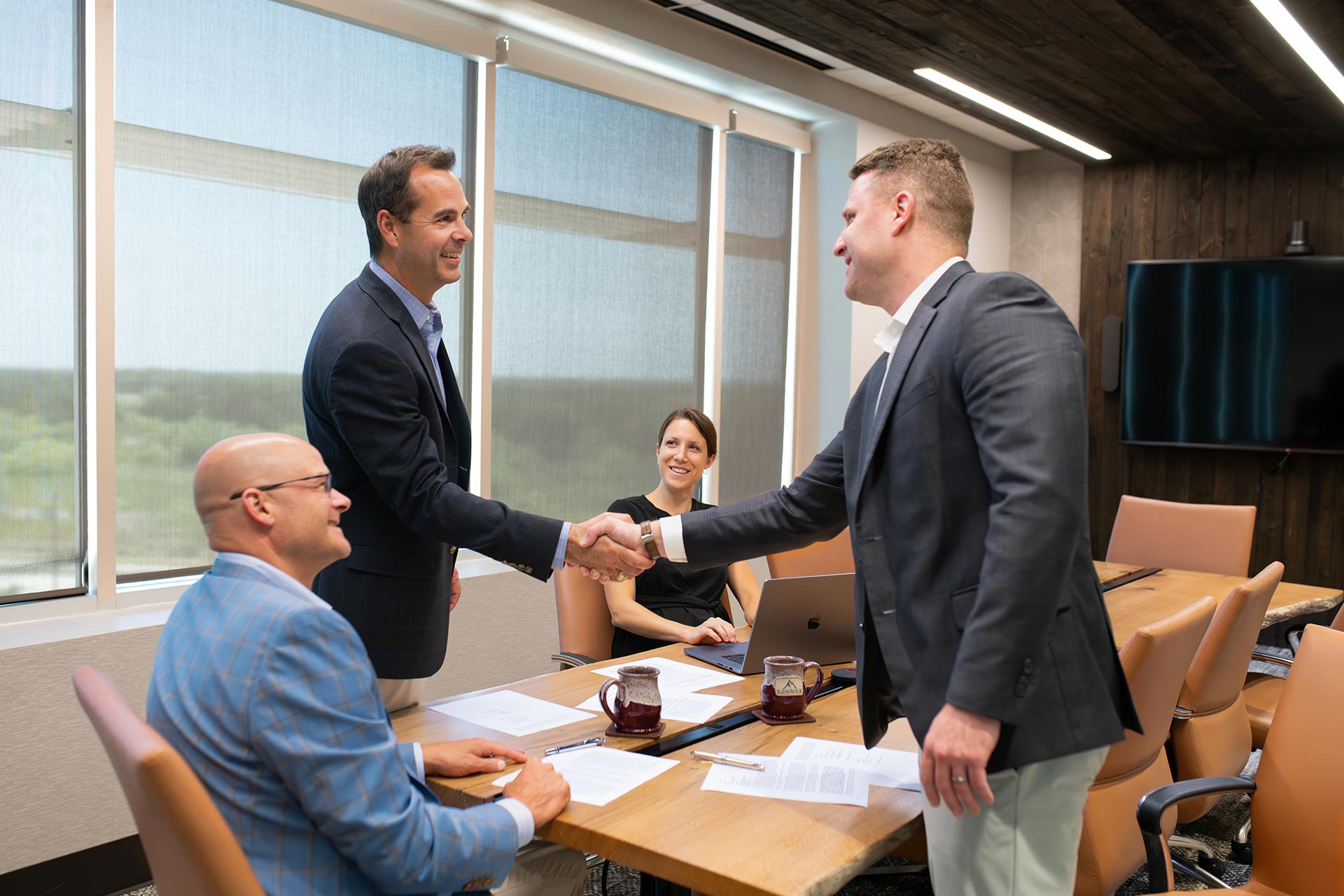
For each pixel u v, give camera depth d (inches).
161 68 123.8
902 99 223.8
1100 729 54.5
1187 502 248.1
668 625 109.0
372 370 77.2
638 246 190.5
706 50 182.7
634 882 112.6
